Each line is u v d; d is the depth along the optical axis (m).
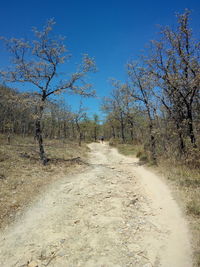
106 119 40.28
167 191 7.47
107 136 65.31
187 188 7.38
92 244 4.16
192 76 10.84
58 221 5.24
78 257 3.75
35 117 12.64
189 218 5.10
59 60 13.00
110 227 4.86
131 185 8.77
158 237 4.38
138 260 3.62
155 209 5.97
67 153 17.95
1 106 27.23
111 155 20.77
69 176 10.41
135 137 30.25
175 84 11.30
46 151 17.39
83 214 5.64
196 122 11.23
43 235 4.56
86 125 44.84
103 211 5.83
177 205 6.02
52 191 7.73
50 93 13.36
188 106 11.34
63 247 4.08
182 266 3.41
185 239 4.20
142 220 5.23
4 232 4.70
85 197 7.03
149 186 8.48
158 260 3.61
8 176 8.66
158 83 12.45
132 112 18.28
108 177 10.23
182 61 11.03
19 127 33.94
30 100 12.58
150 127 14.61
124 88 17.08
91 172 11.62
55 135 41.22
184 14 10.86
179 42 11.30
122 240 4.29
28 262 3.64
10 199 6.44
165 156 13.13
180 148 11.96
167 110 13.06
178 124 11.99
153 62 12.38
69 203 6.50
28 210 5.93
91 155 20.91
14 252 3.95
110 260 3.63
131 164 14.59
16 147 17.17
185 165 10.49
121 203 6.45
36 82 12.88
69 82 13.62
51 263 3.60
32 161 12.27
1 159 11.26
